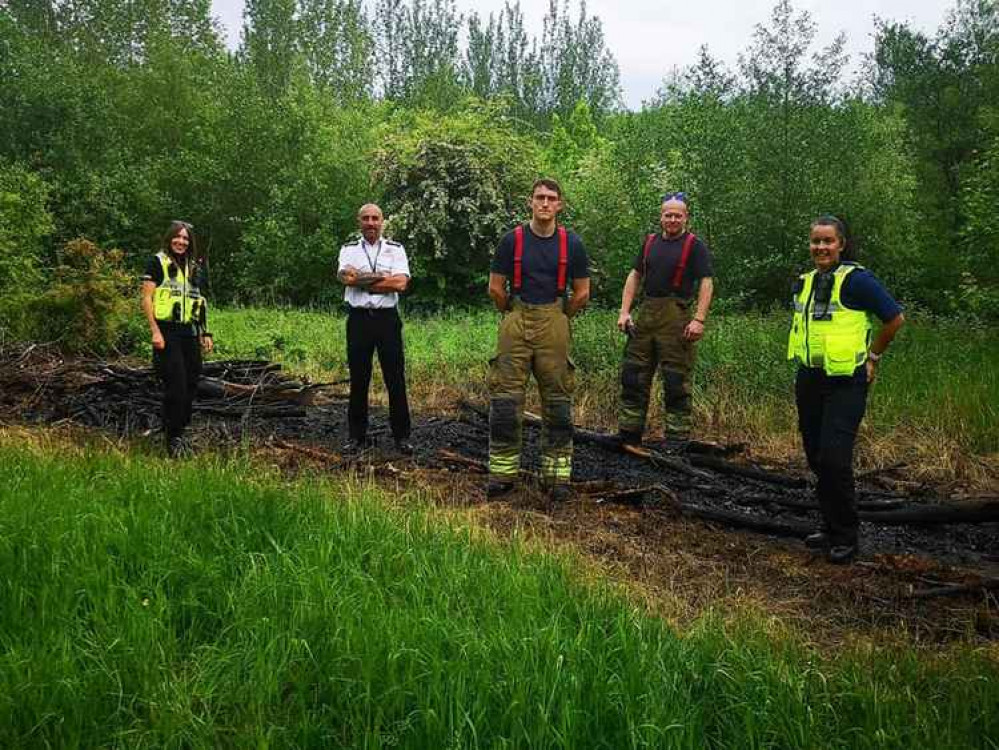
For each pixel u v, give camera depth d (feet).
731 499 20.53
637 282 24.08
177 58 84.69
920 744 8.99
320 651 10.46
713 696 10.11
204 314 22.07
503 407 19.20
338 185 67.51
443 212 58.65
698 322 22.79
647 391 23.98
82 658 10.11
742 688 10.03
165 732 9.00
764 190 57.82
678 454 23.73
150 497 14.93
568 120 140.97
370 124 86.79
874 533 18.85
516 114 146.20
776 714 9.53
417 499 17.87
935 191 81.82
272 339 41.24
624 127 68.54
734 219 57.67
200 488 15.26
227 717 9.41
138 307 39.32
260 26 116.06
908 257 67.10
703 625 11.79
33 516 13.47
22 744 8.77
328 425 26.63
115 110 77.97
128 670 10.02
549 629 10.79
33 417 25.77
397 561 13.26
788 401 29.22
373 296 22.85
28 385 27.94
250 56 112.37
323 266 66.69
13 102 68.69
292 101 74.28
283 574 12.28
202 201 71.41
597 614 11.87
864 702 9.75
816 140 58.34
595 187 62.75
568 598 12.31
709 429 27.84
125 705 9.57
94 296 37.35
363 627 10.75
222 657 10.21
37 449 18.65
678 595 14.11
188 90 82.79
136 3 106.52
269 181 69.51
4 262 41.42
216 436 23.18
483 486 20.20
